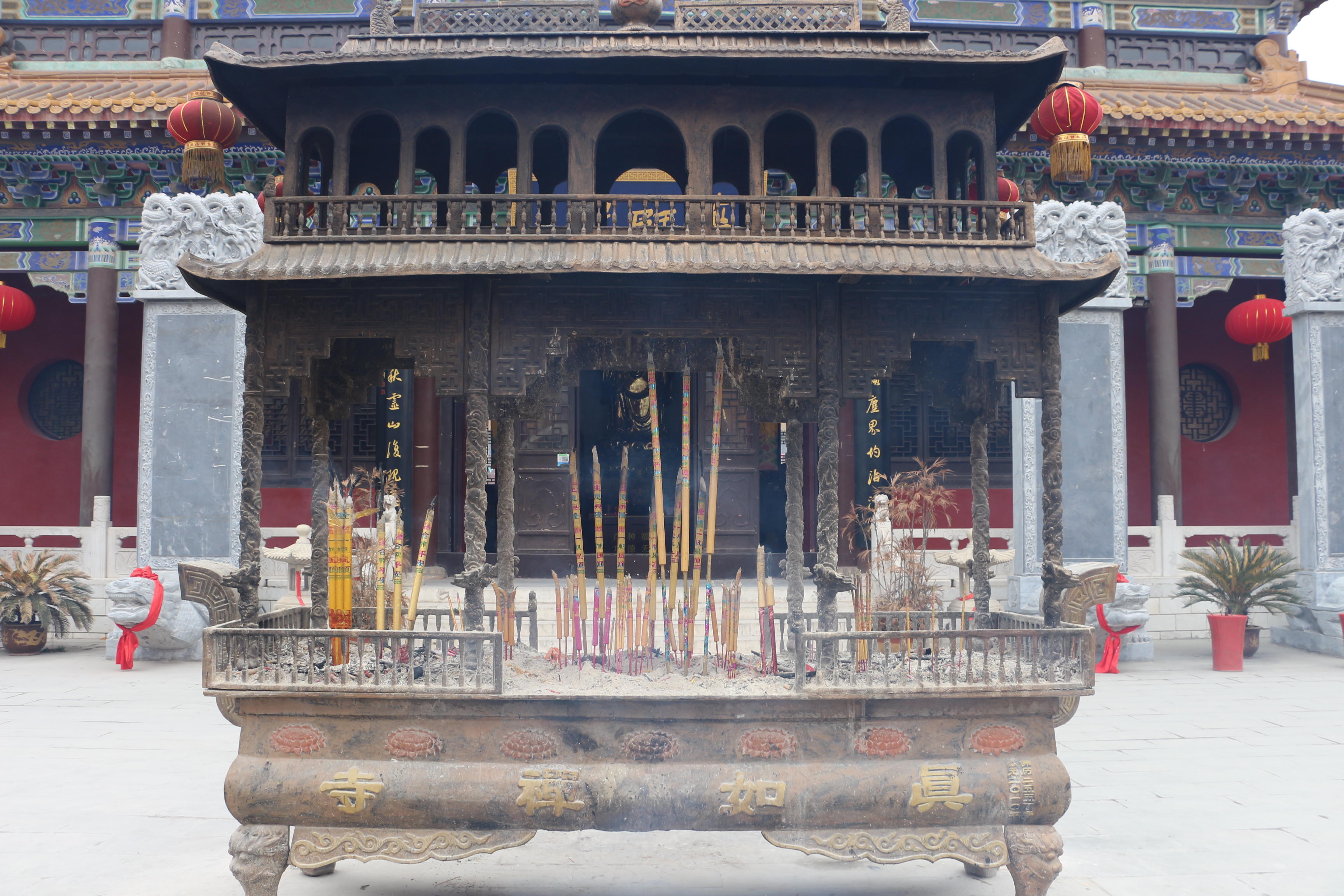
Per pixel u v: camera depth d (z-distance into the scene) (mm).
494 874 5289
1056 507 4969
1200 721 9047
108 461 14312
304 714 4508
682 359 5793
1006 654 5500
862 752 4512
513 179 6695
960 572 8516
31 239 14516
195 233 12578
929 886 5164
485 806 4383
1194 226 15164
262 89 5090
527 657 5355
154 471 12461
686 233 4938
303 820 4422
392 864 5457
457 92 5051
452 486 15188
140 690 10367
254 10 16250
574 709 4461
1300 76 16422
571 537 15109
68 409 17172
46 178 14391
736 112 5105
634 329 4910
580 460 15430
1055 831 4531
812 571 5703
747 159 6004
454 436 15336
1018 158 14383
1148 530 14641
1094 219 12906
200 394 12539
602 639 5281
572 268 4609
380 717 4496
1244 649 13062
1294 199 15258
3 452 16906
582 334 4898
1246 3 17125
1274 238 15273
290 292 4918
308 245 4828
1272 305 14859
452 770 4422
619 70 4949
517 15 5250
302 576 13164
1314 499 13375
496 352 4895
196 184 6023
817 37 5062
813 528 15453
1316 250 13391
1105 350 12930
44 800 6469
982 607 5867
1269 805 6492
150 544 12398
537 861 5508
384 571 5336
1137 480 17719
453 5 5246
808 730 4512
